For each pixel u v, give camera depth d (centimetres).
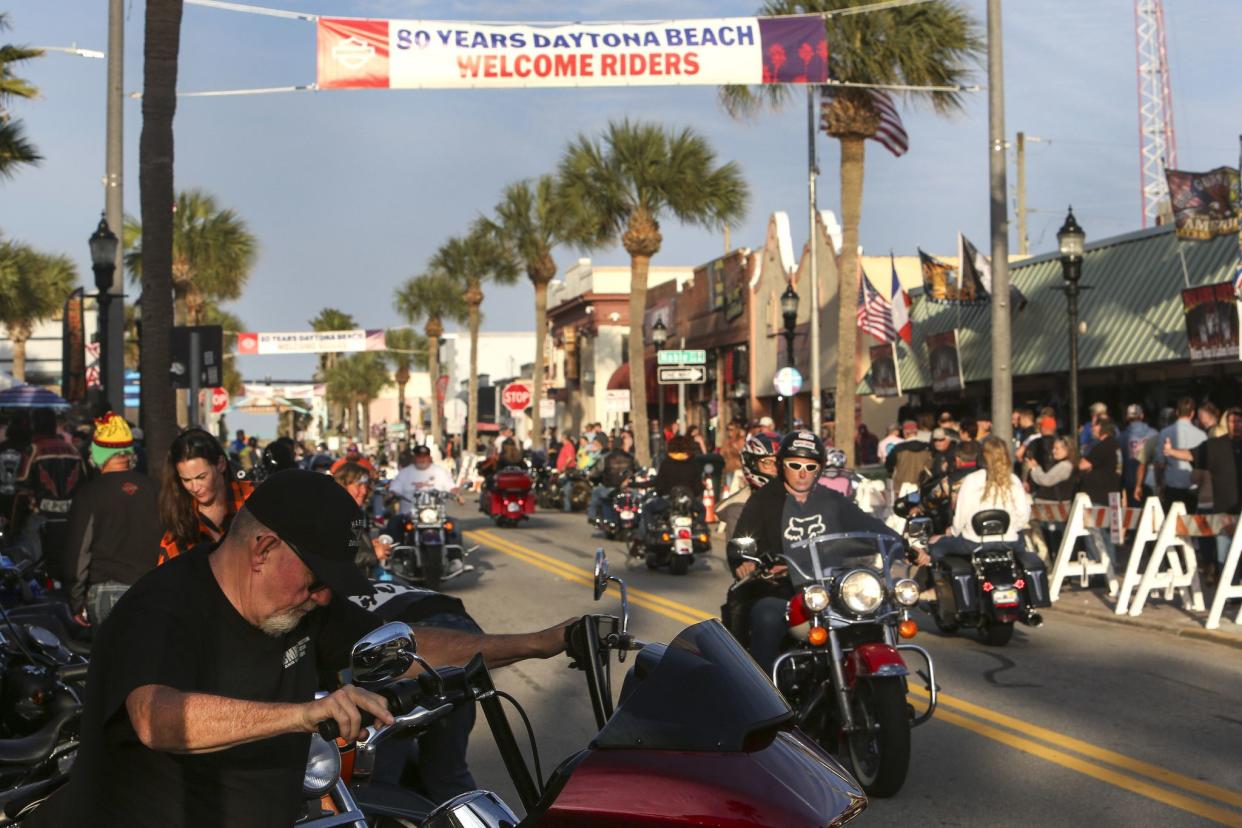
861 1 2514
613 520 2341
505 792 701
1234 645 1149
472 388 6400
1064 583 1573
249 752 311
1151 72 4688
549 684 988
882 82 2547
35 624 780
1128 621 1282
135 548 798
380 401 11494
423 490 1636
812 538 727
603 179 3919
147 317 1498
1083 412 2497
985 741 811
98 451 815
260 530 300
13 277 3991
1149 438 1761
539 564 1944
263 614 308
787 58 1830
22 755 566
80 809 306
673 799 291
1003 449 1167
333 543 299
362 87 1775
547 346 7056
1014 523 1167
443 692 313
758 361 4197
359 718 279
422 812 414
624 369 5225
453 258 6366
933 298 2725
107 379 1961
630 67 1816
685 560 1786
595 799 294
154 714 283
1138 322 2264
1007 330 1852
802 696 734
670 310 5044
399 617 573
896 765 680
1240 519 1201
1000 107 1858
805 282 3791
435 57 1781
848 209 2678
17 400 2755
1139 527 1317
